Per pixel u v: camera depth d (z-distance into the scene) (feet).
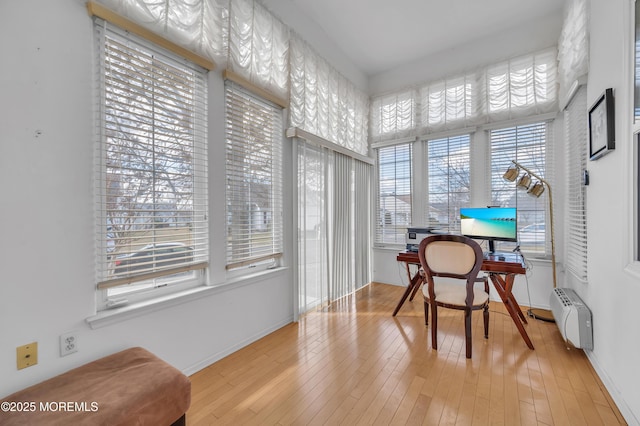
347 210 11.48
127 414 3.32
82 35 4.49
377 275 13.43
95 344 4.58
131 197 5.12
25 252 3.92
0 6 3.72
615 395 4.93
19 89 3.87
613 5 5.17
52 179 4.17
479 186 10.85
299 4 9.03
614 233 5.15
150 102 5.39
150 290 5.46
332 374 5.90
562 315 6.71
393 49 11.54
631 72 4.44
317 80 9.98
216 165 6.56
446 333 7.81
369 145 13.62
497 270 6.98
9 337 3.80
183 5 5.82
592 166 6.35
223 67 6.71
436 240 6.75
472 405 4.92
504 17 9.64
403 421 4.57
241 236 7.28
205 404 5.01
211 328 6.37
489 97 10.55
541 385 5.45
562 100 8.84
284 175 8.61
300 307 9.06
